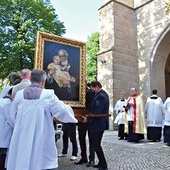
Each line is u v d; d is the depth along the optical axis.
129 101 8.73
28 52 17.72
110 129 12.84
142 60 14.04
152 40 13.59
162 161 5.12
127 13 14.65
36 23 18.55
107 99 4.40
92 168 4.50
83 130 4.97
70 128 5.41
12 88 3.17
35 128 2.31
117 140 8.89
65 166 4.67
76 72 4.75
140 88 13.89
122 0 14.59
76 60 4.80
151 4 13.90
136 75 14.18
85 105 4.74
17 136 2.32
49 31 18.69
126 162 5.01
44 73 2.61
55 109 2.37
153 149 6.73
